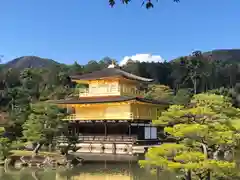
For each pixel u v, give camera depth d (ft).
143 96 271.08
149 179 122.52
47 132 163.63
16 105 316.60
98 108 237.86
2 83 431.43
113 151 216.74
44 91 377.09
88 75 250.98
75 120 243.60
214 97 112.98
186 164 73.82
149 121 244.83
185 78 494.59
